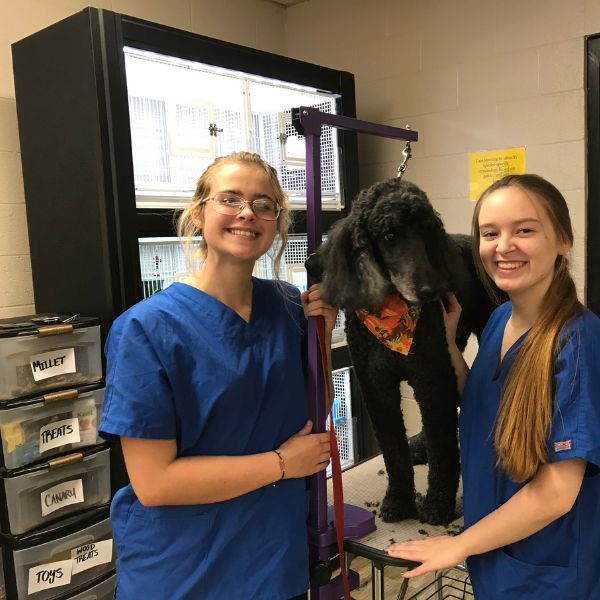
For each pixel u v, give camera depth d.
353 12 2.77
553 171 2.27
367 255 1.12
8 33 2.00
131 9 2.36
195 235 1.40
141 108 1.95
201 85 2.12
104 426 1.01
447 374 1.22
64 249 1.82
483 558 1.12
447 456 1.27
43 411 1.61
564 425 0.96
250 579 1.09
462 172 2.50
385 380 1.26
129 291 1.71
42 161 1.84
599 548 1.05
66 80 1.71
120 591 1.10
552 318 1.02
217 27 2.70
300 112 1.19
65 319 1.69
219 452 1.08
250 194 1.09
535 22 2.25
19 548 1.56
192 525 1.05
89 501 1.71
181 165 2.04
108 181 1.66
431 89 2.56
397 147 2.70
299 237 2.48
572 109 2.20
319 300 1.20
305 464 1.13
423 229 1.12
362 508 1.34
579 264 2.24
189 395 1.05
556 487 0.97
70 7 2.17
